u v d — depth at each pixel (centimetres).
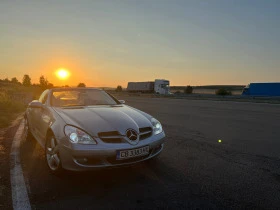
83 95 439
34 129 442
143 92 5531
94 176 306
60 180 291
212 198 251
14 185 274
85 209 222
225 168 348
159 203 237
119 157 274
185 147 471
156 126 341
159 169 339
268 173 330
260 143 518
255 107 1652
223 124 802
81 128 281
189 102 2328
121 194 256
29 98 2256
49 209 221
